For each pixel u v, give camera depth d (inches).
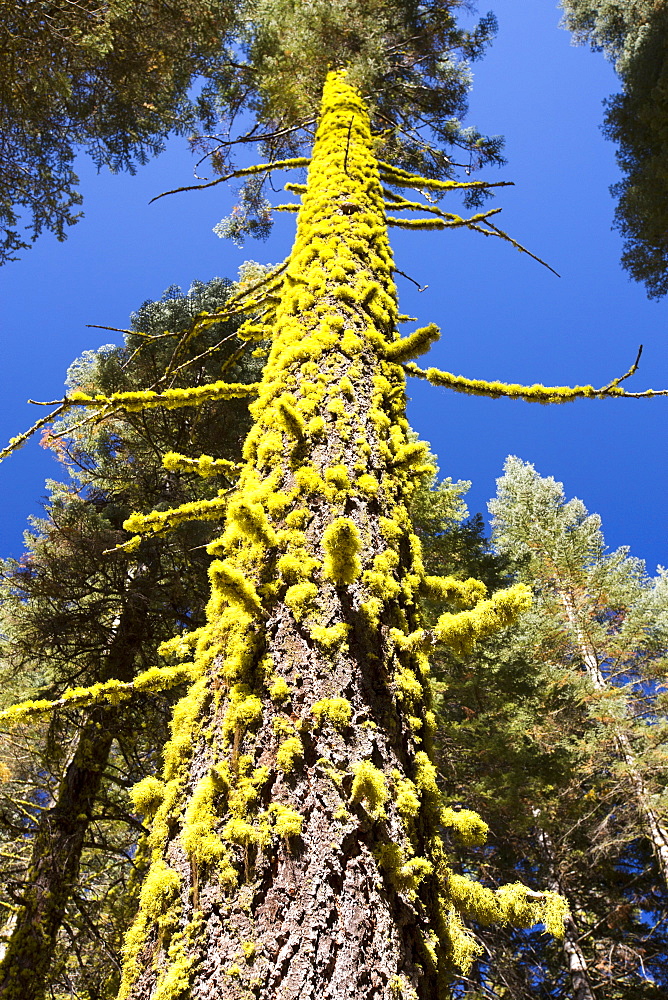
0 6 257.6
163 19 304.0
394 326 129.4
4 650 279.7
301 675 68.4
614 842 392.5
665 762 396.8
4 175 348.2
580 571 555.2
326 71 233.0
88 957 231.5
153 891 58.4
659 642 548.7
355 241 134.5
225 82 279.4
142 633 270.8
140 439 318.3
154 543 269.1
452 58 289.7
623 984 418.3
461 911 68.7
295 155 273.3
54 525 318.3
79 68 315.6
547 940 431.8
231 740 64.8
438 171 276.1
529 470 887.7
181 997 50.9
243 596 71.0
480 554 450.0
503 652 435.5
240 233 296.8
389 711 70.2
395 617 79.6
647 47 525.0
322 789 60.8
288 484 87.2
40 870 209.9
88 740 238.7
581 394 118.3
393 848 59.3
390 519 89.0
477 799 354.6
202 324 182.5
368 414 100.0
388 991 52.3
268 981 51.1
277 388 103.7
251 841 57.4
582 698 462.9
